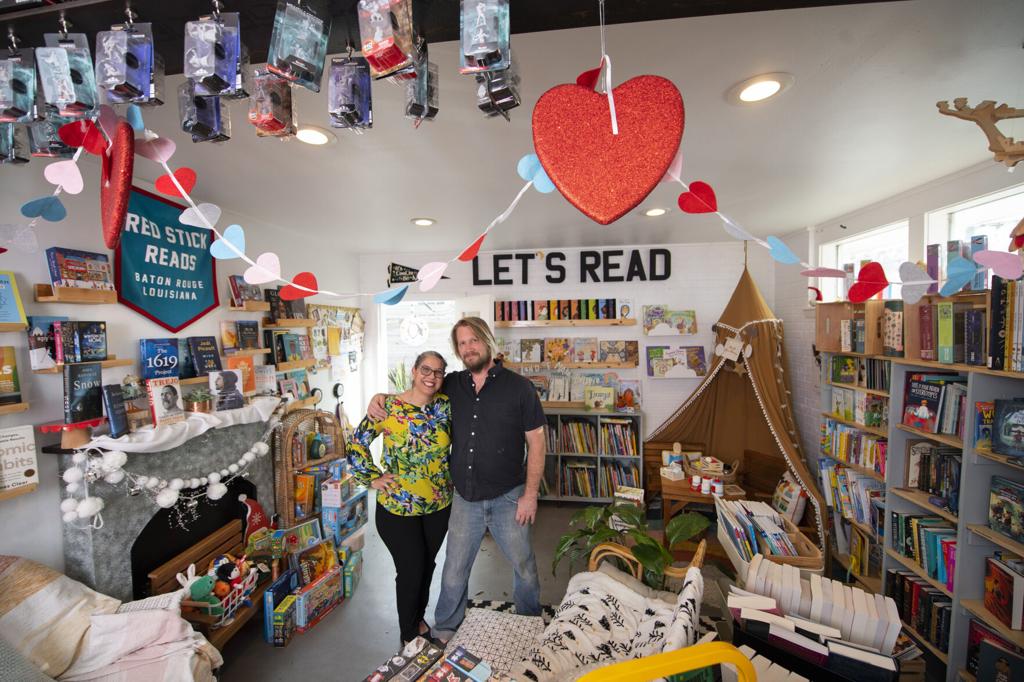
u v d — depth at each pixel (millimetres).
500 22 535
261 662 2014
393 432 1949
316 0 571
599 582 1708
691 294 4031
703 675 992
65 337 1708
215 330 2564
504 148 1690
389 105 1334
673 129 607
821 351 2750
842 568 2623
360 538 2902
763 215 2857
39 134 780
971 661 1633
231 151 1724
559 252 4184
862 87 1295
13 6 586
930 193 2152
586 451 3887
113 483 1779
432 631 2064
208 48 576
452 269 4367
